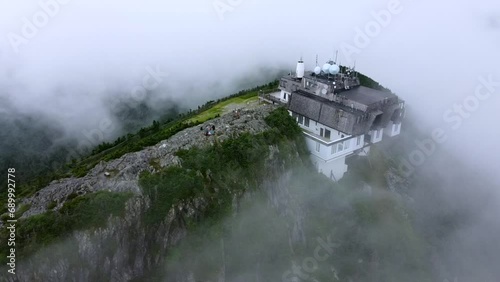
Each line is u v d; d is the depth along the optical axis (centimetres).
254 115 6888
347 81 7875
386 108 7350
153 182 5103
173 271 4969
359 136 7125
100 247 4728
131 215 4909
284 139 6569
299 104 7400
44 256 4531
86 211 4744
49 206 4938
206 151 5731
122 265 4844
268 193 6041
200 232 5144
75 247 4644
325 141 6806
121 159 5612
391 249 6856
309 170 6800
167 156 5572
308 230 6469
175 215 5088
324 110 7019
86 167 5944
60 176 5875
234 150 5891
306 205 6550
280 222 6003
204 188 5353
